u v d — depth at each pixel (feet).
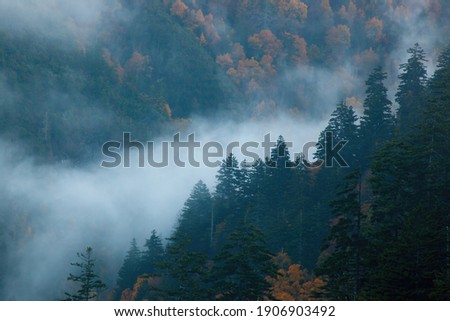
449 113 230.68
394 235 209.77
